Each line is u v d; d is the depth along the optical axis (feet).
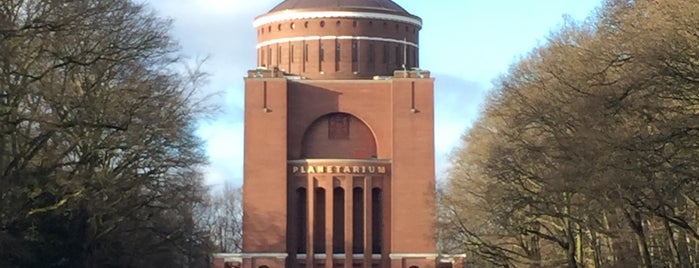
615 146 130.00
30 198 149.59
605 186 135.64
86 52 147.54
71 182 154.81
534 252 227.61
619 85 133.28
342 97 341.21
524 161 182.70
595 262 196.85
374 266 330.34
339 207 333.21
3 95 130.00
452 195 269.64
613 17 160.86
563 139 148.05
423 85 336.08
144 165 193.88
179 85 191.21
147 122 174.70
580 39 188.14
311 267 328.90
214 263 327.88
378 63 364.99
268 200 330.54
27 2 133.39
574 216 188.96
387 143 339.36
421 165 332.60
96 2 147.02
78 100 150.61
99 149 164.45
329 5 365.61
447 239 266.77
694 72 123.13
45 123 137.39
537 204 198.80
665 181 133.59
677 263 150.00
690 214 169.78
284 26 368.27
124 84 167.12
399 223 329.93
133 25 159.43
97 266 188.85
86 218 171.73
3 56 125.08
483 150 249.55
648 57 124.57
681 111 128.67
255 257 327.67
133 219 204.33
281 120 334.44
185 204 243.19
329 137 342.44
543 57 199.21
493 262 246.88
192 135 248.93
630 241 183.52
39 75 142.51
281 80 335.88
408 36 372.79
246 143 333.01
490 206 212.43
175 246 231.09
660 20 135.44
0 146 134.31
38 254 165.17
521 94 182.09
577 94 147.13
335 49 363.76
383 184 334.44
